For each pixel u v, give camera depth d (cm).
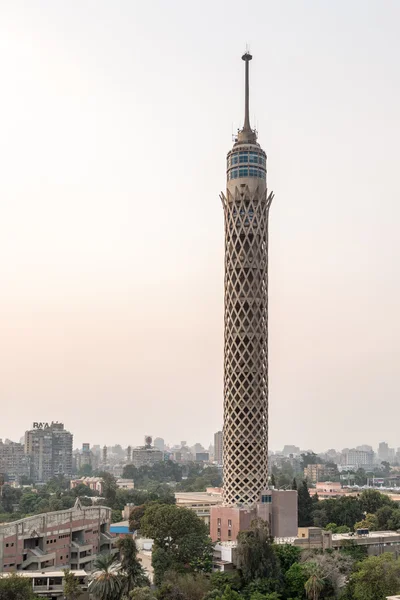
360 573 14750
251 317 19950
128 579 13700
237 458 19425
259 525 16950
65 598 16025
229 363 19938
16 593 15238
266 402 19938
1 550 19138
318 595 14700
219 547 16888
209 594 14175
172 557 16475
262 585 14775
